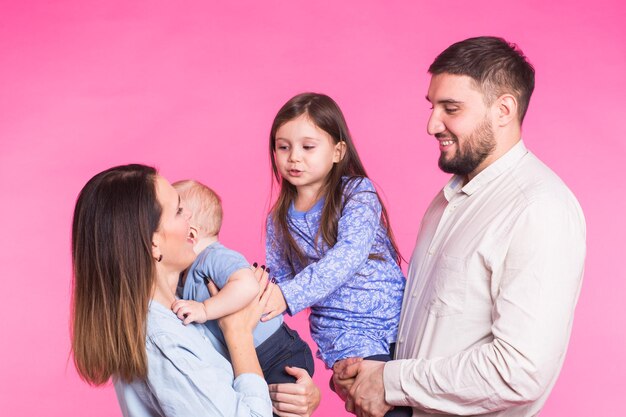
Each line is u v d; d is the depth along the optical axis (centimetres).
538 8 452
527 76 210
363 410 214
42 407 409
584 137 439
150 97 466
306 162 242
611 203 429
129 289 172
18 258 445
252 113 461
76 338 177
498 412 205
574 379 398
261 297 203
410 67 454
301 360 220
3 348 427
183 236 183
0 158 459
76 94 468
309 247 249
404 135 448
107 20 472
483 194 210
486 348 195
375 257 244
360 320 239
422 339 213
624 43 447
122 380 178
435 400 202
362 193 243
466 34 454
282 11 464
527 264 192
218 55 466
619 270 418
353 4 460
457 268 204
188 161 459
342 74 458
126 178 177
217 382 174
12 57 471
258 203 454
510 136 210
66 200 456
